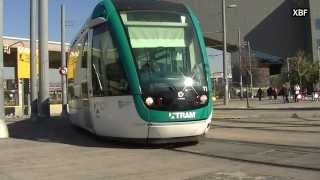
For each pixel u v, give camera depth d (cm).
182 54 1458
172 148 1420
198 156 1266
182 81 1420
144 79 1398
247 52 9188
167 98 1395
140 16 1462
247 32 11444
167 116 1390
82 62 1773
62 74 4038
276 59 11688
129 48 1423
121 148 1442
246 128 1975
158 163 1179
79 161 1233
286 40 11756
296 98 5475
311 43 11275
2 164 1213
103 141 1603
